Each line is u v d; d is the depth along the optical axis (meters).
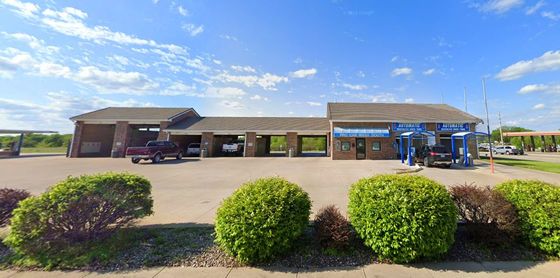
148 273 3.43
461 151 20.05
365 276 3.30
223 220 3.77
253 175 14.61
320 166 19.03
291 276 3.32
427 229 3.52
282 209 3.81
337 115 25.94
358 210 4.00
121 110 32.56
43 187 10.80
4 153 30.06
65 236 3.95
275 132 29.36
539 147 53.88
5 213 4.92
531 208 4.03
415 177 4.38
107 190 4.39
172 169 17.58
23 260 3.70
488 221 4.24
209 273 3.42
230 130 29.23
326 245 3.97
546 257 3.78
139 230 4.94
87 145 29.83
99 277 3.34
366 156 24.53
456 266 3.53
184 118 33.00
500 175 14.07
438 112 27.09
